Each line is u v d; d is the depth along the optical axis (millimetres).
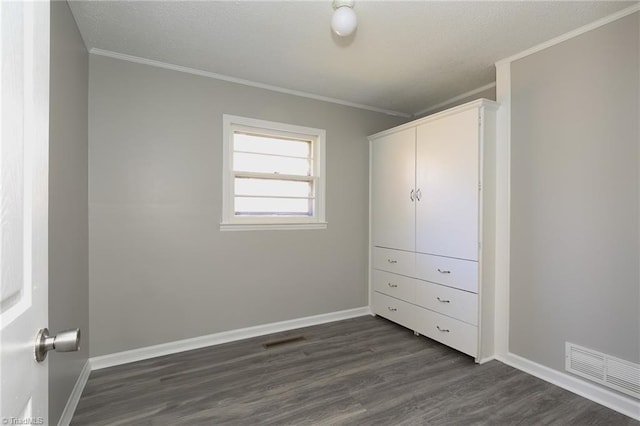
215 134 2693
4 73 511
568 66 2031
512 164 2342
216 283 2707
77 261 1905
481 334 2359
